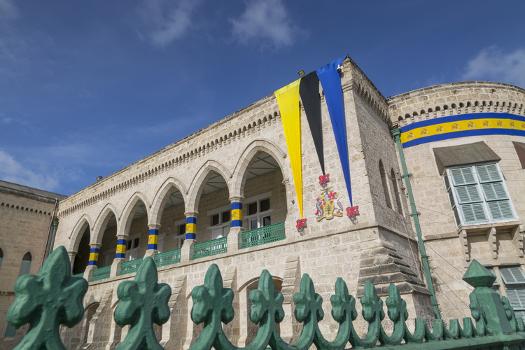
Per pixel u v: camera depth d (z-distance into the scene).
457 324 5.19
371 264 13.86
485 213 17.16
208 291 2.58
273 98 20.00
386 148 19.42
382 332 4.03
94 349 22.47
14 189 32.41
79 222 31.38
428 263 17.61
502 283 16.27
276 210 23.06
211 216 26.95
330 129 17.41
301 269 16.12
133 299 2.19
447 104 20.16
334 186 16.41
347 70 17.80
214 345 2.56
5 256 30.59
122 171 28.47
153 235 24.33
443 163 18.34
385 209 16.31
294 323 14.20
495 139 19.23
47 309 1.86
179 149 24.52
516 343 5.75
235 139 21.36
